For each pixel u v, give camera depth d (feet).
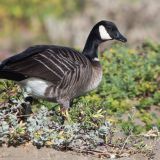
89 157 44.21
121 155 45.09
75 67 47.85
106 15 120.78
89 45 53.36
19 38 121.39
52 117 47.14
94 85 51.24
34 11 126.62
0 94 48.32
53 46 48.70
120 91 63.21
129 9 120.67
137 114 59.88
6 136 43.50
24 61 45.27
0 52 103.86
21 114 46.65
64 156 43.50
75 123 45.21
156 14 120.26
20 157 42.52
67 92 48.19
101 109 47.19
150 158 45.55
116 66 67.67
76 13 124.88
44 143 43.96
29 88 47.06
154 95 63.46
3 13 125.90
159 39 115.34
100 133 45.39
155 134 48.83
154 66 70.33
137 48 76.59
